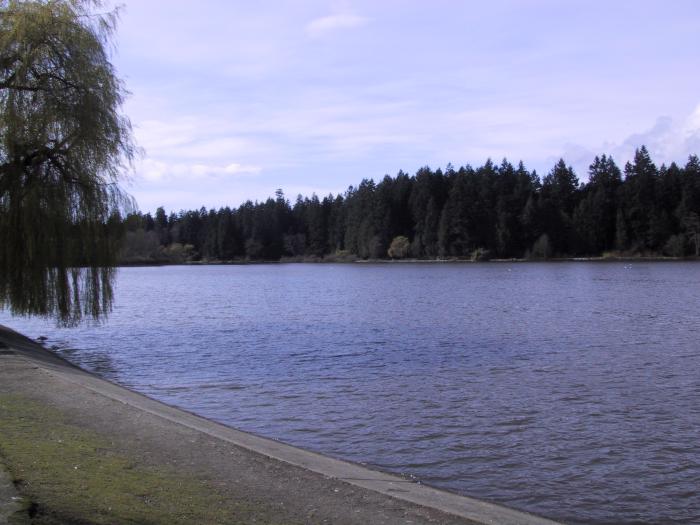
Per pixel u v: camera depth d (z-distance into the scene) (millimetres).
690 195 117562
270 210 176000
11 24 19984
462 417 14148
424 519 7215
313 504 7516
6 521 5523
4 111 19609
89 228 21625
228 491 7758
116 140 21719
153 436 10156
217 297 55188
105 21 21984
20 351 18500
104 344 26609
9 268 20406
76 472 7570
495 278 78375
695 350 23016
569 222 127812
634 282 66000
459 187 128500
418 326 31812
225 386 17844
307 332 30031
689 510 9164
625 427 13242
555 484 10133
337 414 14570
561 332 28656
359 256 150375
